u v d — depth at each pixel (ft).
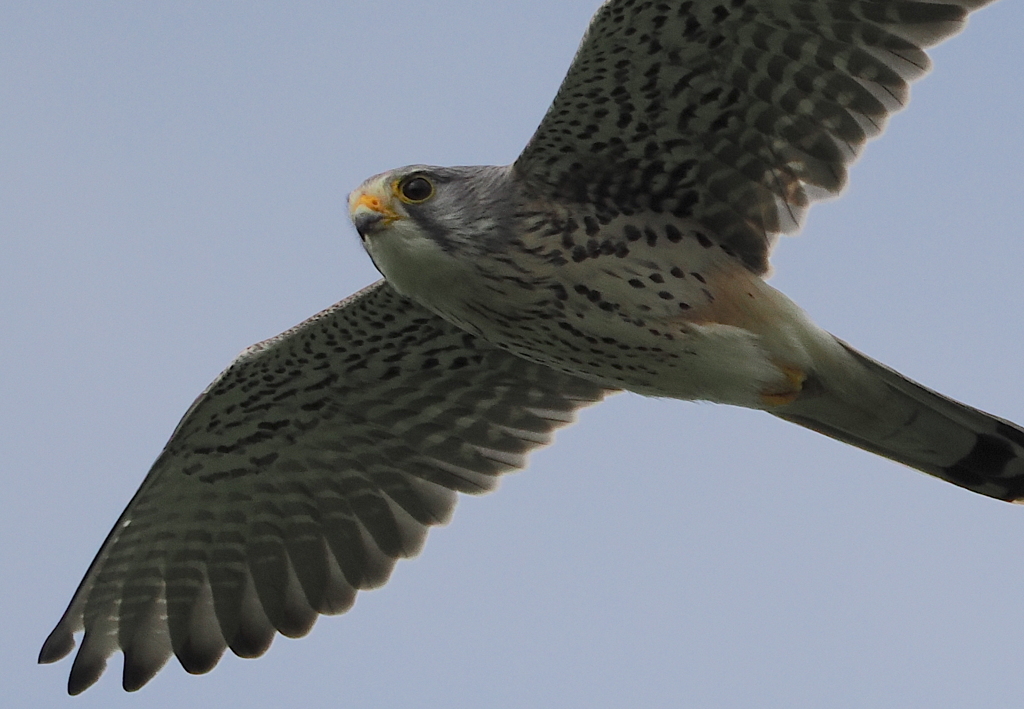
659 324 39.52
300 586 48.08
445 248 38.99
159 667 47.32
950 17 36.70
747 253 40.09
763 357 39.70
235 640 47.78
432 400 46.73
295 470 47.75
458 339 44.93
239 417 46.19
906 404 39.91
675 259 39.58
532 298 39.45
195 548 47.88
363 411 46.85
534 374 45.98
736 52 37.27
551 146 38.91
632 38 36.78
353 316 43.96
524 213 39.17
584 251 39.27
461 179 39.27
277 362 44.98
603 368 40.81
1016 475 40.22
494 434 47.24
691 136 38.81
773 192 39.60
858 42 37.04
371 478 48.03
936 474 41.19
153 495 46.83
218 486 47.37
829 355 39.60
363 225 39.04
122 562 47.32
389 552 47.83
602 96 37.93
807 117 38.42
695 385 40.73
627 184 39.60
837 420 41.04
